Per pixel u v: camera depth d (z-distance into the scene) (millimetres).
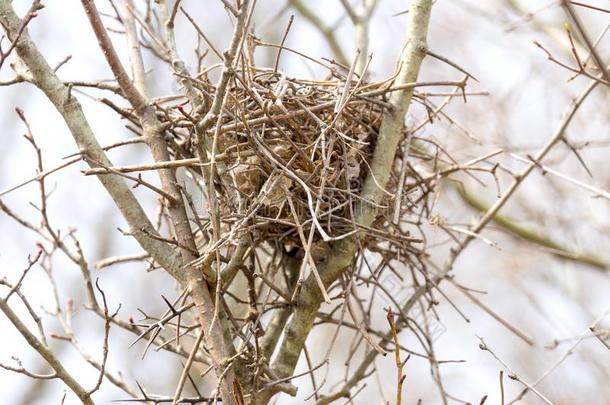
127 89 6352
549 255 12719
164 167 5844
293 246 6969
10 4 6402
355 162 6473
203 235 6438
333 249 6480
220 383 5703
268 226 6348
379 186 6324
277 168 5801
